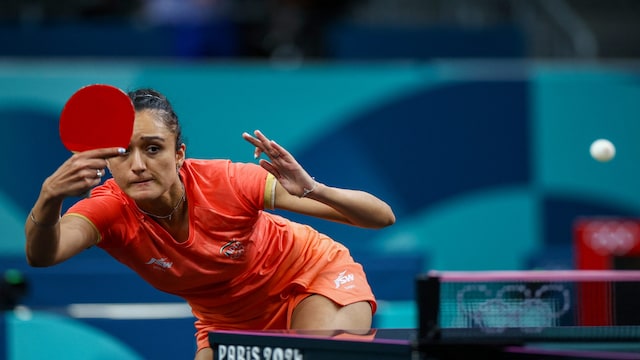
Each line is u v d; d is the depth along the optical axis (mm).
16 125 22094
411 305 17312
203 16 27047
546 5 28547
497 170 23547
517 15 28500
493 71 23625
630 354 7711
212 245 10414
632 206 23828
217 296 11102
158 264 10477
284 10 26719
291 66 23422
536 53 27844
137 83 22469
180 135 10211
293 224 11805
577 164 23734
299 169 9664
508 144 23562
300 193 9773
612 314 9203
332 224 22422
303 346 8781
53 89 22203
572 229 23734
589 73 23750
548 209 23688
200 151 22641
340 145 23109
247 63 24969
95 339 16156
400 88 23281
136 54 24797
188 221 10328
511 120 23578
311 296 11445
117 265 20375
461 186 23422
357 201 10031
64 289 19531
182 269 10508
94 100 9055
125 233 10258
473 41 25688
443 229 23344
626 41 29594
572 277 8859
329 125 23062
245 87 22797
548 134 23688
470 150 23469
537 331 8688
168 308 17000
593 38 28109
